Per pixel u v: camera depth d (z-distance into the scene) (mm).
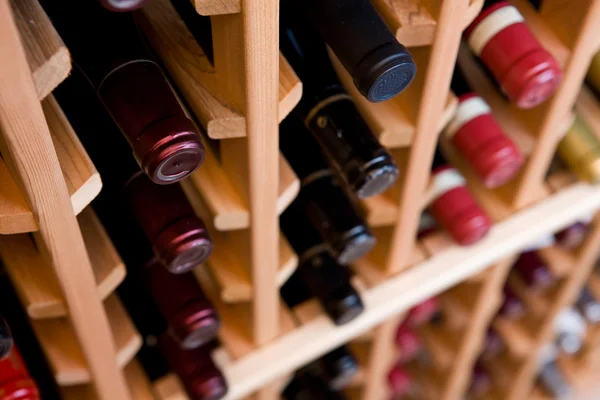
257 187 491
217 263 604
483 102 607
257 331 659
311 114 532
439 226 750
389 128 544
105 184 519
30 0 359
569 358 1260
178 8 480
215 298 686
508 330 1053
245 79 409
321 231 588
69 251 445
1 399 500
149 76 409
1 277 628
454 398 1074
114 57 421
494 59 543
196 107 448
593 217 853
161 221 470
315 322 692
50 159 377
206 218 596
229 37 396
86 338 528
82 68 450
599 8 537
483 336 1042
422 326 982
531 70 525
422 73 506
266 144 458
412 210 636
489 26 536
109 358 562
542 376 1244
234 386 663
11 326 649
